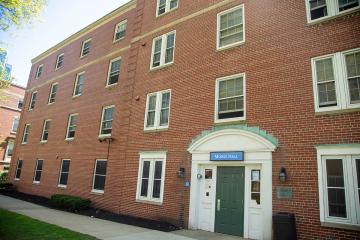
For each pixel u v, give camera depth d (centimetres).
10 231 921
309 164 900
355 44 913
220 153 1102
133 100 1554
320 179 868
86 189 1683
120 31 1914
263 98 1061
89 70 2039
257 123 1049
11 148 3553
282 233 852
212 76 1238
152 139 1384
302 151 923
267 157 984
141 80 1555
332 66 945
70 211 1527
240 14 1247
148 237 936
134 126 1500
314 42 995
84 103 1967
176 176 1227
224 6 1301
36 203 1773
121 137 1552
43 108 2431
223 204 1077
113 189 1498
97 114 1811
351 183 823
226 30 1273
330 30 973
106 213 1430
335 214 831
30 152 2402
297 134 947
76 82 2148
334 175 859
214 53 1265
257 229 971
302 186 896
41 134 2331
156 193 1301
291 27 1064
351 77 902
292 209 895
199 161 1165
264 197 955
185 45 1399
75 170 1830
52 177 2028
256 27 1162
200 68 1295
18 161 2545
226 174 1099
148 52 1580
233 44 1207
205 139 1164
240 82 1160
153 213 1266
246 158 1034
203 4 1390
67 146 1981
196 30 1379
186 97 1307
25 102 2753
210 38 1305
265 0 1169
